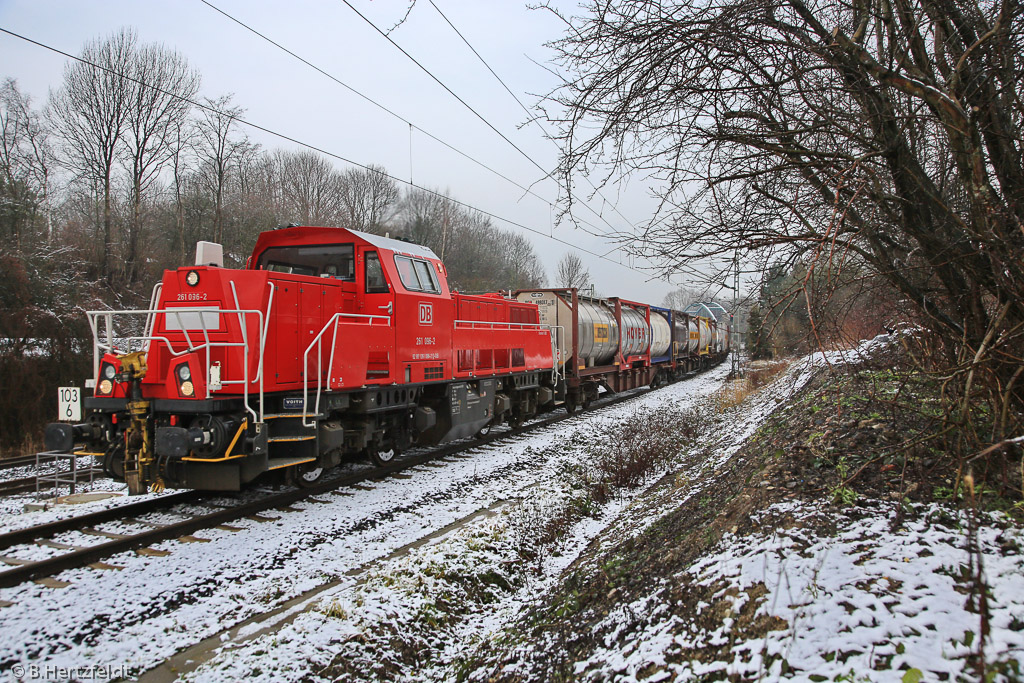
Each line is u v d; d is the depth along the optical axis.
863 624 2.87
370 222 41.53
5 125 30.53
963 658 2.53
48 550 5.85
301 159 44.47
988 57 3.97
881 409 5.89
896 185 4.14
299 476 8.01
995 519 3.65
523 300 17.42
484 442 12.02
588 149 4.72
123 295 25.81
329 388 7.51
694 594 3.67
